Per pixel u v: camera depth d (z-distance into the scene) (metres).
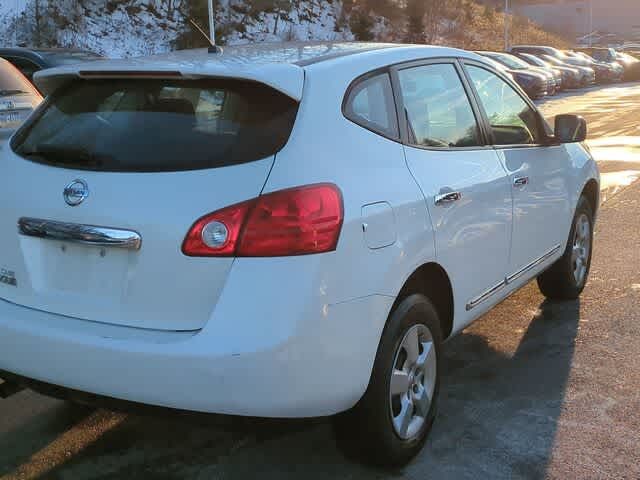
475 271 3.82
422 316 3.35
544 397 4.04
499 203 4.01
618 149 12.59
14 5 37.06
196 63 3.14
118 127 3.08
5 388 3.39
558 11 88.56
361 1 51.53
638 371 4.34
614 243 7.02
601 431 3.67
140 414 2.88
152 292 2.82
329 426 3.74
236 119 2.93
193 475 3.32
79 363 2.88
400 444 3.28
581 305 5.44
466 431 3.68
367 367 3.00
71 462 3.42
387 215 3.07
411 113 3.54
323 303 2.77
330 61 3.26
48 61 11.27
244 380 2.68
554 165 4.82
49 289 3.08
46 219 3.02
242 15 44.16
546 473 3.32
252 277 2.70
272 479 3.28
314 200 2.78
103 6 40.06
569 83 30.00
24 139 3.36
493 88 4.41
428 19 53.34
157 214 2.79
